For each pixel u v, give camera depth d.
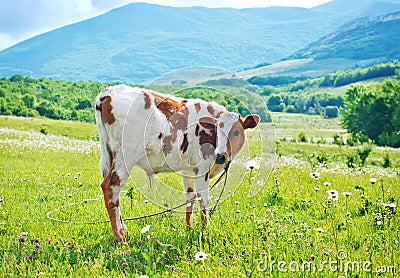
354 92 82.12
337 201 9.99
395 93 76.31
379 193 11.28
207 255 6.44
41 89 66.31
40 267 6.34
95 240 7.75
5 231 8.20
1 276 5.99
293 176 14.29
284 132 103.75
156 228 8.30
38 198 10.99
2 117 43.19
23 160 17.73
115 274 6.07
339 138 59.38
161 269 6.31
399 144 72.62
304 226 7.96
